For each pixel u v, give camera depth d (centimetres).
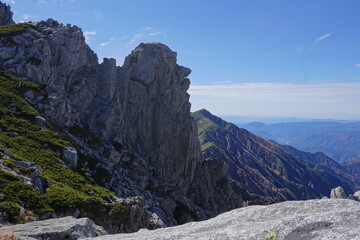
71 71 10019
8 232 2269
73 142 7719
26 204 3966
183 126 12412
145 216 5784
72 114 8919
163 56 12069
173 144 12119
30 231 2641
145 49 12094
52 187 4806
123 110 10975
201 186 12788
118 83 11150
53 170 5722
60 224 2897
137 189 8469
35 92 8288
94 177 6938
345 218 1444
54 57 9906
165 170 11575
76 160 6731
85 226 2953
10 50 9125
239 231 1543
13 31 9800
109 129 9931
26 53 9362
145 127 11450
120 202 5488
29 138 6462
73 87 9819
